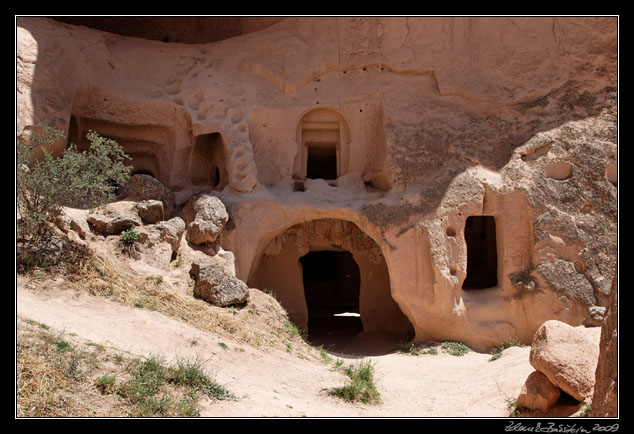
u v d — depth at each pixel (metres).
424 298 11.96
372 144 13.88
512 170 12.41
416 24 13.78
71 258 8.16
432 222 12.14
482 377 8.44
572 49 13.09
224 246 12.05
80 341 5.94
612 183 12.08
